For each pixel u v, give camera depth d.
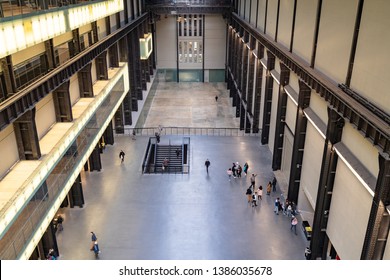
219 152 40.03
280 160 35.41
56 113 25.67
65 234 26.81
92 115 29.31
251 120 45.28
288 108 32.12
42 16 18.89
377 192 15.08
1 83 17.77
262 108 42.34
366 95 16.59
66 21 22.55
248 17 47.91
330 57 20.91
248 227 27.30
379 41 15.36
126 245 25.55
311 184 25.48
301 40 26.55
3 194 17.16
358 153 17.88
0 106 16.17
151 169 39.00
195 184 33.50
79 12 25.16
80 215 29.06
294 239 25.98
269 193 31.45
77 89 30.48
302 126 27.27
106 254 24.70
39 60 22.16
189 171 35.84
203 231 26.89
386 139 14.48
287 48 30.28
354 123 17.52
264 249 24.94
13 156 19.73
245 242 25.66
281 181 33.44
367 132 16.14
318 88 22.42
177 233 26.73
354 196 18.36
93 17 28.72
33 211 19.34
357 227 17.84
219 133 45.31
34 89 19.59
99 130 30.66
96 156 35.41
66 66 23.89
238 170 34.28
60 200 21.69
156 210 29.59
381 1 15.21
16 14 17.30
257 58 41.28
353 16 17.86
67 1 24.34
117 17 40.91
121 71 41.19
